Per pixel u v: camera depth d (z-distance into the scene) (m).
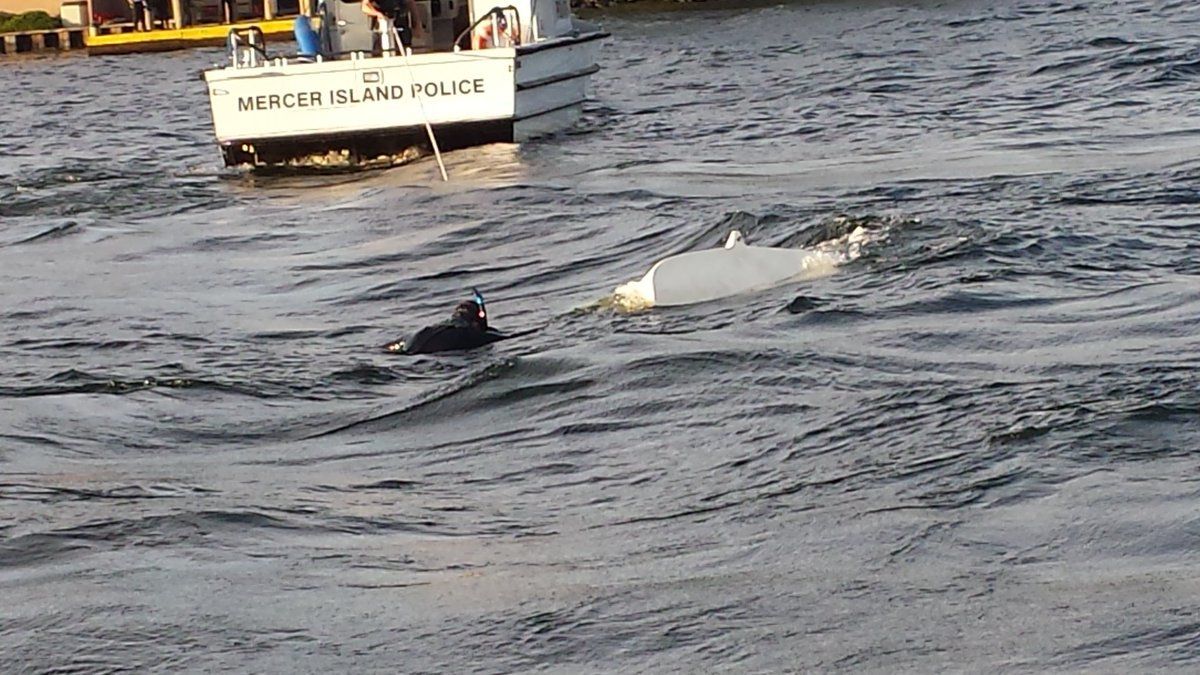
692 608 8.47
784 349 13.36
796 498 10.04
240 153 28.33
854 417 11.49
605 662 7.96
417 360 14.57
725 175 24.56
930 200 20.39
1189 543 8.80
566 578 9.03
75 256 21.45
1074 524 9.17
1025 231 17.23
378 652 8.23
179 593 9.12
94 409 13.59
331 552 9.71
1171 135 25.27
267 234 22.30
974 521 9.35
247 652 8.29
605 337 14.42
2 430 13.02
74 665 8.22
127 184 27.69
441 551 9.65
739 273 15.74
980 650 7.76
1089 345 13.02
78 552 9.86
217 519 10.40
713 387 12.56
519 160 27.05
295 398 13.72
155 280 19.53
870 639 7.96
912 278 15.51
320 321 16.81
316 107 27.98
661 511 10.09
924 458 10.49
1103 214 18.58
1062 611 8.09
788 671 7.72
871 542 9.16
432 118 27.89
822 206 20.38
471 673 7.95
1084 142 25.22
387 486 11.10
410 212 23.05
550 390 12.91
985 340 13.38
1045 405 11.25
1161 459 10.08
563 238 20.41
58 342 16.31
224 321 17.02
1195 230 17.36
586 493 10.62
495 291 17.78
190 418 13.28
